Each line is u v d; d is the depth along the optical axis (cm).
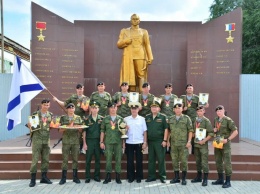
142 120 776
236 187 728
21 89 778
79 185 736
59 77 1201
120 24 1359
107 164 757
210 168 825
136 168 772
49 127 750
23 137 1259
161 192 679
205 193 674
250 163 827
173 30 1359
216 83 1190
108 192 675
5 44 1819
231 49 1174
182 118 758
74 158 761
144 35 1122
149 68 1352
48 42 1192
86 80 1342
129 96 854
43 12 1191
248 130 1384
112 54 1352
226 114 1118
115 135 754
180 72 1350
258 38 1947
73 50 1222
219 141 723
